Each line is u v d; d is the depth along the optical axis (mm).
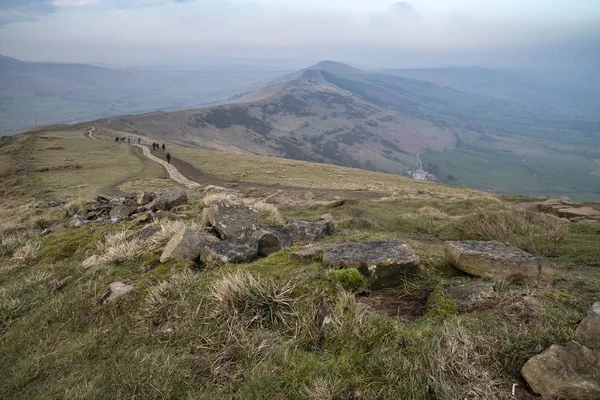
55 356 4324
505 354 3158
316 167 57938
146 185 37875
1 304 5805
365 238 8289
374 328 3623
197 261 6227
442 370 3023
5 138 73938
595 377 2695
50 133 82875
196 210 11852
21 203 28688
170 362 3818
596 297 4090
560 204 16234
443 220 13125
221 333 4125
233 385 3467
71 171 45500
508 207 12312
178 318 4535
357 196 29750
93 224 10633
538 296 3943
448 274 5355
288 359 3537
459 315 3857
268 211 12336
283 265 5363
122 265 6547
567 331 3229
